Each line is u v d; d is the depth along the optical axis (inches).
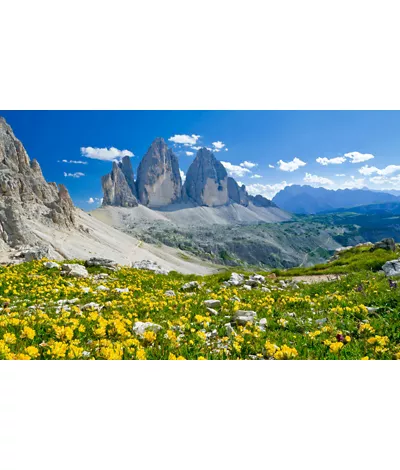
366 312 410.0
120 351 236.5
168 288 743.1
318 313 439.8
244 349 280.7
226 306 479.5
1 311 390.3
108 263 987.9
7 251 2107.5
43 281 669.9
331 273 1194.0
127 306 438.6
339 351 272.8
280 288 820.6
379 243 1622.8
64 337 263.6
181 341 292.8
